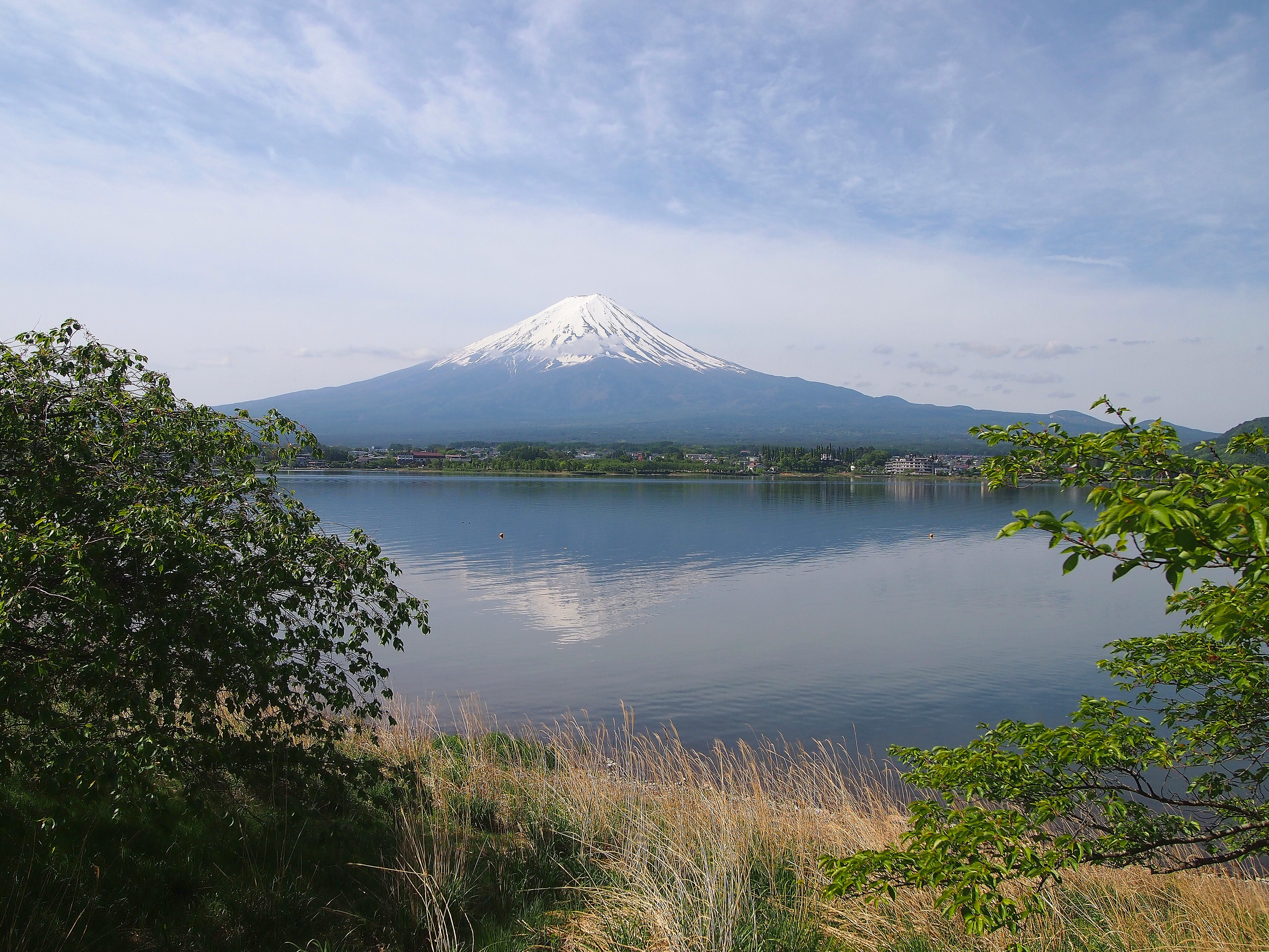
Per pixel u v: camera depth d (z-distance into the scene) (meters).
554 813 8.23
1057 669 23.83
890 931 5.81
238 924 5.28
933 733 17.81
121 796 5.18
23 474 5.57
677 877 6.20
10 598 4.50
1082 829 5.20
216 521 6.17
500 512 84.62
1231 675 4.72
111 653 4.88
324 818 6.85
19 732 5.48
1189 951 5.46
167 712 5.63
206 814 6.20
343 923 5.62
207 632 5.54
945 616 32.75
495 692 21.02
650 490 127.75
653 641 27.59
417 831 7.04
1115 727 4.81
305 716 6.93
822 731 17.91
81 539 4.93
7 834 5.22
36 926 4.62
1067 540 3.22
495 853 7.08
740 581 42.72
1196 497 3.93
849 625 30.64
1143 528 2.70
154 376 6.58
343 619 7.09
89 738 5.16
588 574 44.31
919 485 150.38
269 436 6.95
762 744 16.81
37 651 5.14
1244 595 3.10
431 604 34.75
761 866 7.07
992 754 4.88
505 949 5.54
